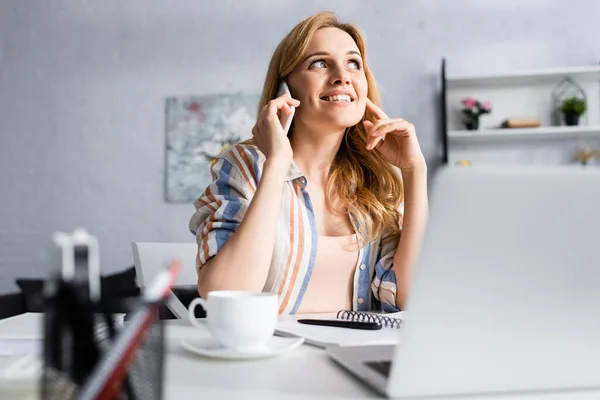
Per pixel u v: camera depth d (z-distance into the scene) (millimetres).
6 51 4070
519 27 3627
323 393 443
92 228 3881
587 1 3582
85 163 3938
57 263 292
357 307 1215
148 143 3891
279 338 685
